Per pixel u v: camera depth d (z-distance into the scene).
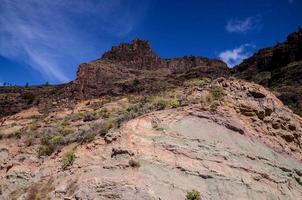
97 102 55.66
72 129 36.88
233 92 31.28
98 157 22.78
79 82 74.00
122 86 68.19
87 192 19.19
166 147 22.56
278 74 62.56
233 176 21.55
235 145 24.58
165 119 25.72
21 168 27.97
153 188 19.19
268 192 21.69
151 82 68.25
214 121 26.50
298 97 47.03
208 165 21.78
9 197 24.97
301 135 30.05
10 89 105.50
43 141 32.81
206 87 32.19
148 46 106.69
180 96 31.83
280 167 24.52
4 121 55.84
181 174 20.80
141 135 23.86
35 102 77.56
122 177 19.75
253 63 77.25
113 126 26.45
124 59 99.56
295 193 22.95
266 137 27.58
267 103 30.56
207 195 19.86
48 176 24.42
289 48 70.19
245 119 28.42
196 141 23.70
